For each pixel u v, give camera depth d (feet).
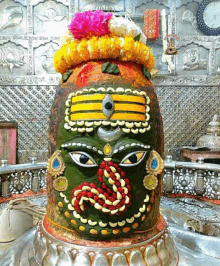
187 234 4.28
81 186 2.70
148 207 2.99
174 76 13.94
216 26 14.23
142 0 14.08
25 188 7.38
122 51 2.95
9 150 12.94
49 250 2.97
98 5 13.91
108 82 2.84
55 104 3.17
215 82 14.01
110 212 2.63
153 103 3.13
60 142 2.93
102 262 2.73
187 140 14.10
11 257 3.33
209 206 6.63
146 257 2.89
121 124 2.69
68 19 14.05
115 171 2.65
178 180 7.70
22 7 13.83
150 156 2.96
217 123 12.39
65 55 3.14
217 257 3.61
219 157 10.94
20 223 4.28
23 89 13.69
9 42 13.66
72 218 2.83
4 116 13.66
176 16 14.16
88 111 2.72
